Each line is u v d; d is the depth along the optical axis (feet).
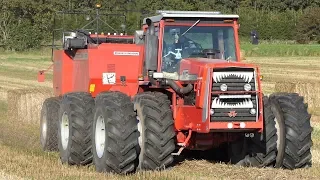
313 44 375.45
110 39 77.41
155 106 56.13
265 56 322.34
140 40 67.77
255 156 57.93
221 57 60.44
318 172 56.18
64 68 76.13
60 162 65.41
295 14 424.46
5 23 343.26
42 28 344.28
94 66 68.64
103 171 58.03
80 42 71.10
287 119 57.62
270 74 205.26
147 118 55.72
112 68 68.74
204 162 59.72
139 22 80.94
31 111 104.47
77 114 63.62
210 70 53.78
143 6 295.28
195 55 59.77
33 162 64.64
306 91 132.87
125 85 68.59
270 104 59.52
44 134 77.51
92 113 64.08
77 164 63.67
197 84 54.90
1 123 101.76
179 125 56.75
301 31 402.11
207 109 53.62
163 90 60.39
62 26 86.74
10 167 60.90
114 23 85.97
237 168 56.54
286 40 407.03
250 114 54.44
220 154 63.46
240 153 59.31
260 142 57.47
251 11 411.95
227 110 54.03
